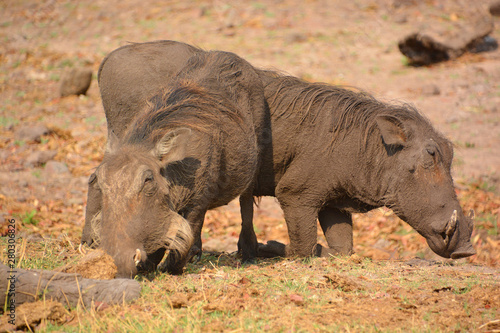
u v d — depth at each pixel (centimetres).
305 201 1256
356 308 855
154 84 1185
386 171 1206
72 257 1108
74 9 4744
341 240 1320
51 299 826
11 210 1798
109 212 894
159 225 928
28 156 2338
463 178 2128
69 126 2736
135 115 1195
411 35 3447
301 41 3928
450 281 1021
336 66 3491
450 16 4297
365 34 4022
